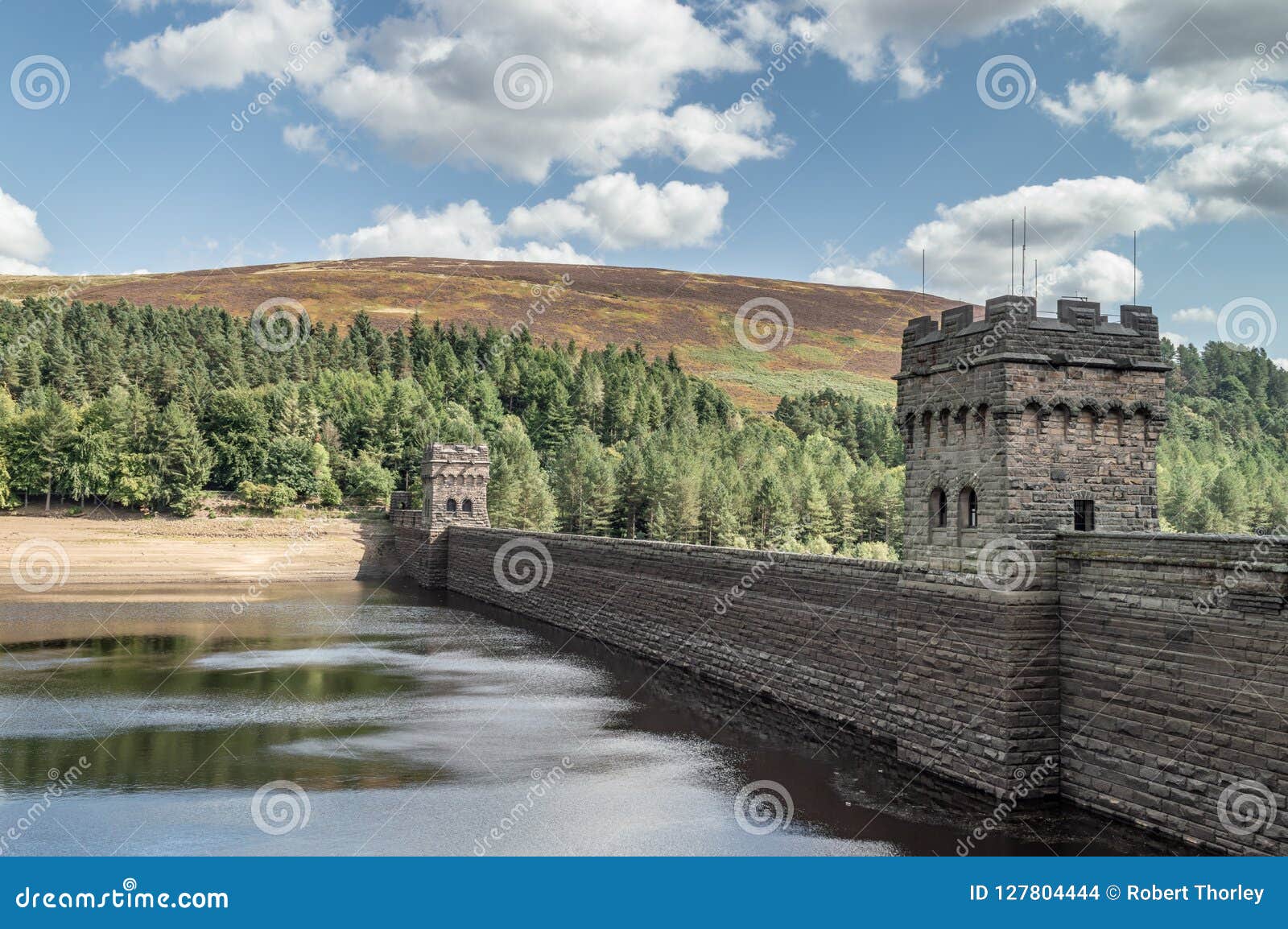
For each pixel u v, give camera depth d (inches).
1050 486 1461.6
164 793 1568.7
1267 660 1146.0
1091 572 1395.2
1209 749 1211.9
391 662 2726.4
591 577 3176.7
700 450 7175.2
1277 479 6540.4
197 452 5959.6
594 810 1478.8
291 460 6254.9
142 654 2837.1
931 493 1616.6
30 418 5940.0
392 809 1491.1
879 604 1779.0
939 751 1566.2
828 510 5605.3
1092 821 1362.0
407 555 5191.9
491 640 3122.5
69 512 5792.3
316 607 3924.7
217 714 2096.5
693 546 2539.4
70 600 3949.3
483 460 4852.4
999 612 1449.3
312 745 1854.1
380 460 6865.2
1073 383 1475.1
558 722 2017.7
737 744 1833.2
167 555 5036.9
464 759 1752.0
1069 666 1427.2
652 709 2126.0
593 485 5757.9
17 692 2309.3
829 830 1379.2
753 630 2240.4
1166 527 5935.0
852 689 1851.6
